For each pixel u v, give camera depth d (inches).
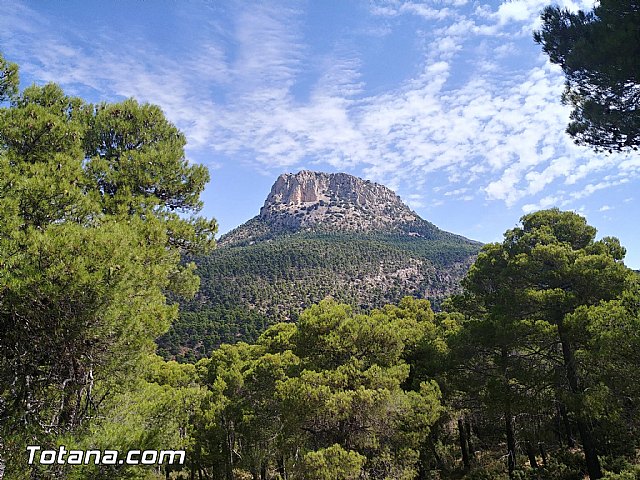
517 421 697.0
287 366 677.3
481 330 630.5
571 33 325.1
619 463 601.6
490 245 815.7
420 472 748.6
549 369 591.5
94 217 329.4
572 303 559.2
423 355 767.7
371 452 524.4
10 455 265.3
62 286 257.6
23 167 307.4
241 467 832.3
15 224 265.4
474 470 737.0
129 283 287.7
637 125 295.6
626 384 434.0
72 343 292.7
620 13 287.1
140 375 390.0
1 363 290.2
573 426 868.0
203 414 788.0
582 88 333.4
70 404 324.2
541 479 618.8
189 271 466.3
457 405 748.0
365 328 588.4
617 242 679.7
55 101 418.0
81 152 368.2
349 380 534.9
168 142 478.6
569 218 732.7
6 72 371.9
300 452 560.4
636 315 422.0
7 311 267.7
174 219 446.3
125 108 457.1
